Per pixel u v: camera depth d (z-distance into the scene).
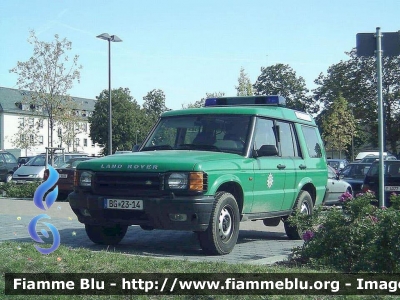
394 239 7.18
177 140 10.12
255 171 9.64
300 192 11.32
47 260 7.38
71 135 55.16
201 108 10.55
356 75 64.44
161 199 8.46
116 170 8.81
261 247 10.14
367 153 44.19
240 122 9.98
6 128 93.19
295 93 74.69
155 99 116.75
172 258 8.42
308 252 7.93
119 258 7.66
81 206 9.07
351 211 7.92
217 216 8.69
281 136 10.83
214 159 8.90
